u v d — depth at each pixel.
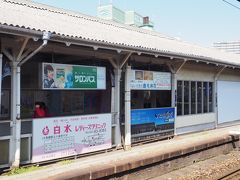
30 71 11.20
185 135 15.77
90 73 11.02
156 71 13.86
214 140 12.02
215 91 18.92
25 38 8.51
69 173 6.91
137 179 8.34
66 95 12.46
